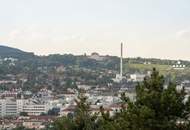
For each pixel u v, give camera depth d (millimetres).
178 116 47719
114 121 49312
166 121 46969
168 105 47219
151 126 46969
